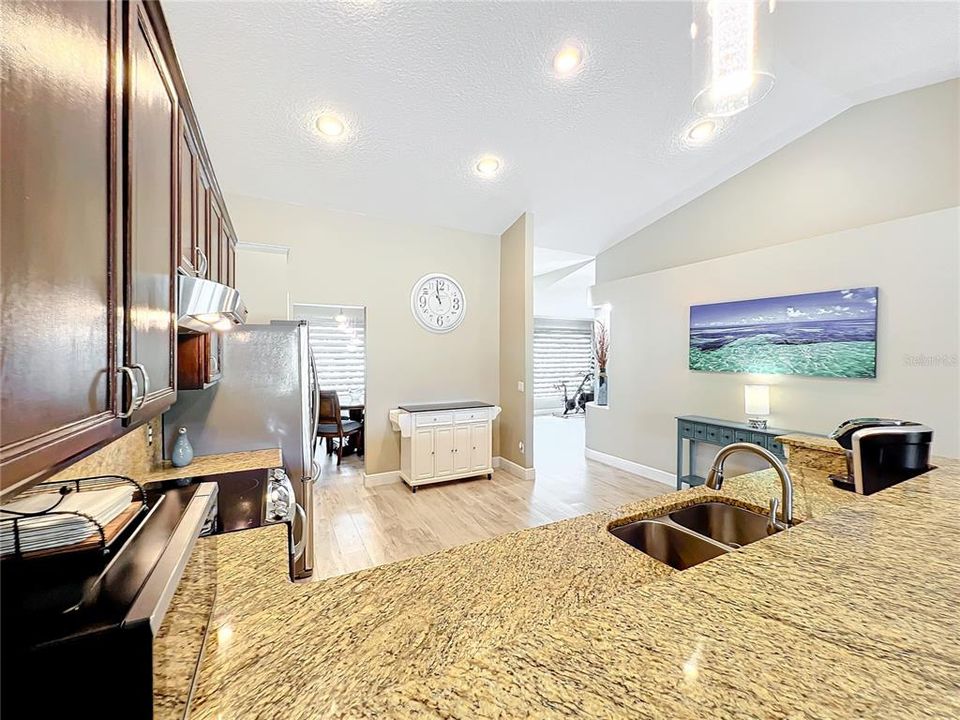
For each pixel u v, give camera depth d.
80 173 0.61
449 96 2.59
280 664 0.76
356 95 2.53
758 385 3.38
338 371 5.55
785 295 3.33
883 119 2.90
